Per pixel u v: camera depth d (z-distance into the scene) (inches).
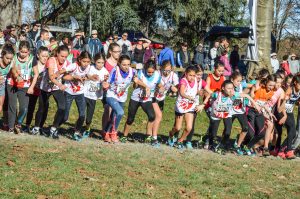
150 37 1446.9
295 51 2176.4
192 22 1444.4
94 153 350.3
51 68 381.7
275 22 2057.1
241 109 412.2
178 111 410.0
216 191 290.7
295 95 417.7
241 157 405.4
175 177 310.0
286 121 418.9
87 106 413.4
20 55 390.6
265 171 358.3
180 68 720.3
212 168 346.9
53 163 304.5
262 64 720.3
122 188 274.4
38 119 398.9
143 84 397.1
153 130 412.5
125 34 709.3
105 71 402.6
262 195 293.0
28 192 252.7
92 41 662.5
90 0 1203.2
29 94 397.7
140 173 311.0
